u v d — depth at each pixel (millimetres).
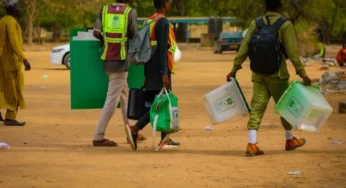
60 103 39875
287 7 85375
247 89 49781
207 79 62250
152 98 22703
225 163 19797
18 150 22672
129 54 22438
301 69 20688
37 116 33375
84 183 17016
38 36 193625
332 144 23516
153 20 22375
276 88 21031
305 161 19906
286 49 20719
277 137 25531
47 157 21125
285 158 20484
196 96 44750
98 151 22453
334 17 111875
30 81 58031
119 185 16750
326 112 20344
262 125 29094
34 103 39906
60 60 75000
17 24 29438
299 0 85875
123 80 23562
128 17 23344
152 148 22500
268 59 20578
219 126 29250
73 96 24578
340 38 175500
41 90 49094
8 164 19781
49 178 17672
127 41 23484
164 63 22047
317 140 24484
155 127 21984
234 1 100812
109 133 27484
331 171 18297
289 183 16812
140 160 20484
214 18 177250
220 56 121125
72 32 24422
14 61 29484
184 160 20422
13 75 29656
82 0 178375
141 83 24953
